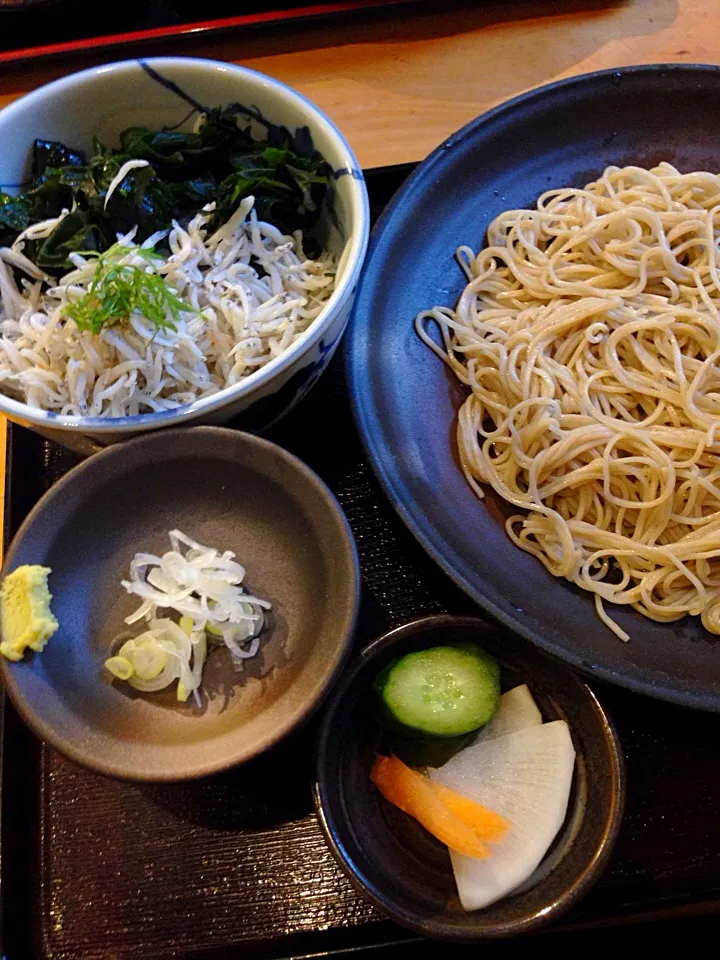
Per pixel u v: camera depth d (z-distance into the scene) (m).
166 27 0.44
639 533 0.32
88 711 0.26
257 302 0.31
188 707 0.28
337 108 0.42
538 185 0.38
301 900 0.27
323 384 0.35
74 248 0.30
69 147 0.33
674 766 0.28
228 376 0.30
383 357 0.33
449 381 0.35
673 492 0.32
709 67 0.36
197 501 0.30
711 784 0.28
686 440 0.33
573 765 0.27
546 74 0.42
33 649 0.26
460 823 0.26
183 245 0.31
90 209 0.31
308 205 0.32
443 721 0.27
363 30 0.44
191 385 0.30
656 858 0.27
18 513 0.33
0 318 0.31
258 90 0.31
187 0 0.44
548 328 0.35
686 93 0.37
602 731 0.26
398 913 0.24
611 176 0.37
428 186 0.35
